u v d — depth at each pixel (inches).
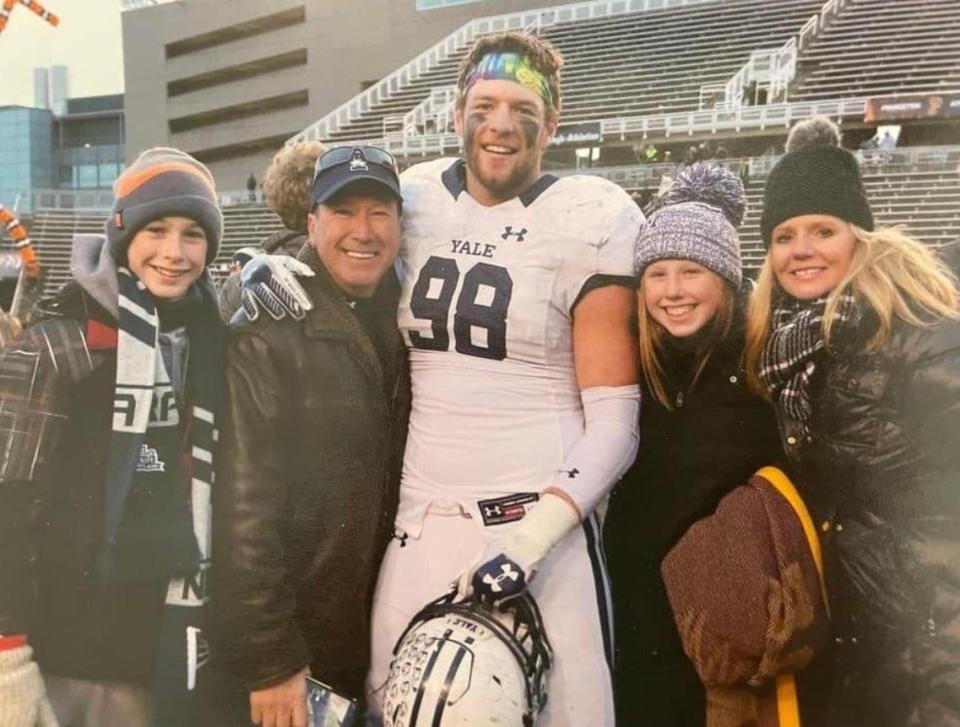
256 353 45.7
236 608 46.5
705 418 46.8
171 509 46.1
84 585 48.1
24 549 46.1
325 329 46.1
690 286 44.1
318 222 45.6
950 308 43.8
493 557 42.2
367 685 50.8
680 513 47.7
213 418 45.9
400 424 48.9
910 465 45.1
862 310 44.3
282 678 47.0
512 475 45.7
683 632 46.1
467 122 44.6
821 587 45.8
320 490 47.7
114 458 44.6
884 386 44.7
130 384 44.1
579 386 46.3
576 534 46.9
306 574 48.4
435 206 46.9
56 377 44.9
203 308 46.0
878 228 45.8
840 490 46.4
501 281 44.8
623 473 45.3
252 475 46.0
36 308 47.1
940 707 46.0
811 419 46.1
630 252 45.4
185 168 43.8
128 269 44.3
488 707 41.6
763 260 47.1
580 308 45.5
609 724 47.6
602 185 46.1
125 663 49.4
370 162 43.9
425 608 45.5
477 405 45.9
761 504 45.3
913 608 45.9
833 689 48.4
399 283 47.3
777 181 44.9
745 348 46.1
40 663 49.6
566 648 46.1
